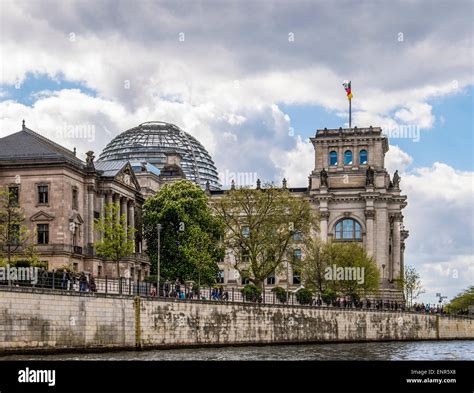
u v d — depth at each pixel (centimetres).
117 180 16200
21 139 15125
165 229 15362
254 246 14962
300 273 16350
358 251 16888
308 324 12450
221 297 11950
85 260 15288
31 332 8138
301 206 15575
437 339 15588
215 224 15512
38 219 14600
